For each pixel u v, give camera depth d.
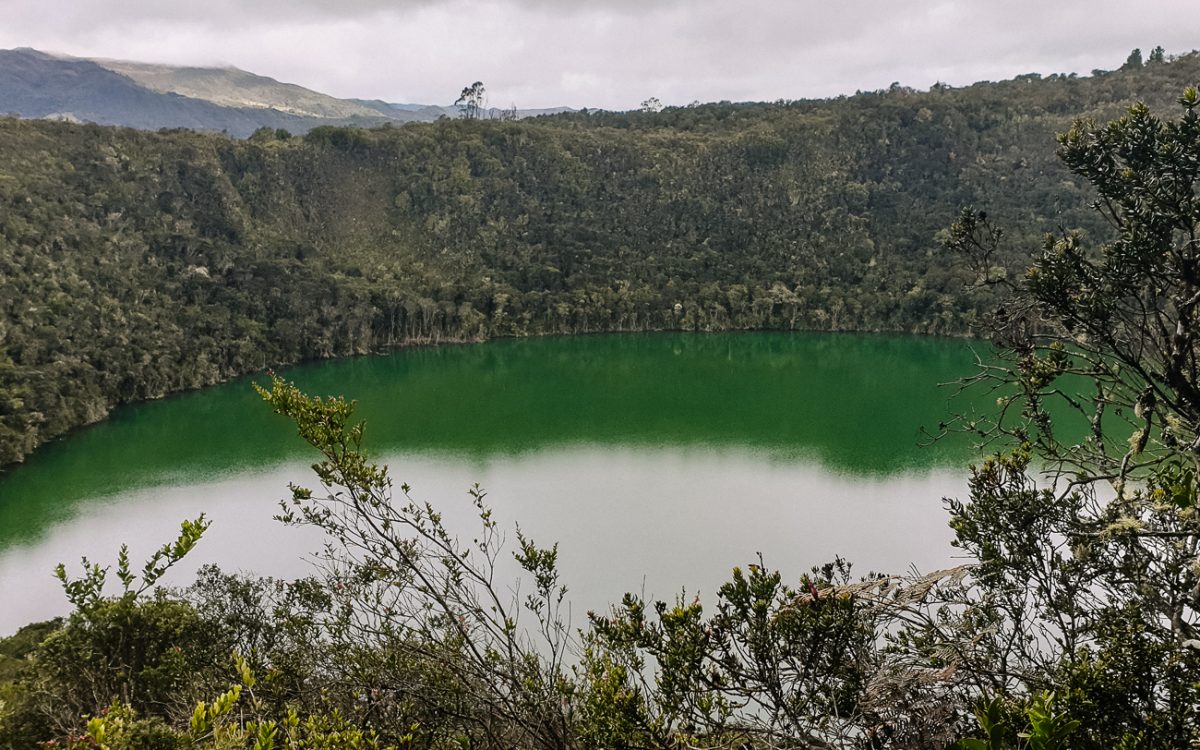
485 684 5.81
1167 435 5.34
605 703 4.50
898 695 4.73
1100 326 5.49
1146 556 5.30
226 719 4.86
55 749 4.34
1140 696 4.50
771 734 4.49
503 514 31.16
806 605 4.77
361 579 6.56
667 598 22.48
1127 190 5.57
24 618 24.72
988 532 5.88
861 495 33.12
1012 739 4.18
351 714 5.80
